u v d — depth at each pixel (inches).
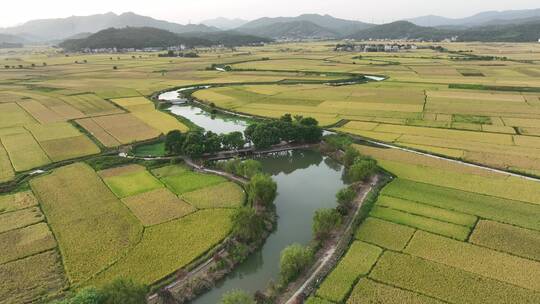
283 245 2383.1
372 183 3100.4
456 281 1920.5
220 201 2844.5
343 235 2352.4
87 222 2564.0
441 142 4101.9
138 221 2568.9
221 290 1998.0
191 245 2300.7
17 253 2230.6
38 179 3275.1
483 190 2918.3
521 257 2103.8
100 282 1984.5
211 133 3946.9
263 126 4062.5
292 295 1882.4
